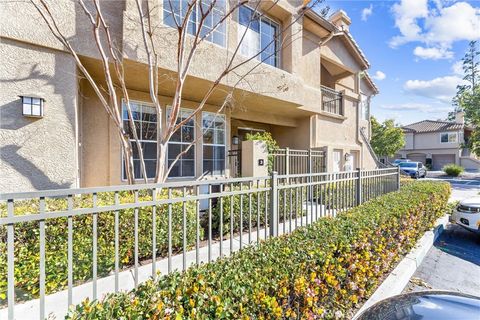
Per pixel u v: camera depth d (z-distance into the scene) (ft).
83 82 21.63
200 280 6.74
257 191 12.26
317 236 10.96
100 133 22.53
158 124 17.04
